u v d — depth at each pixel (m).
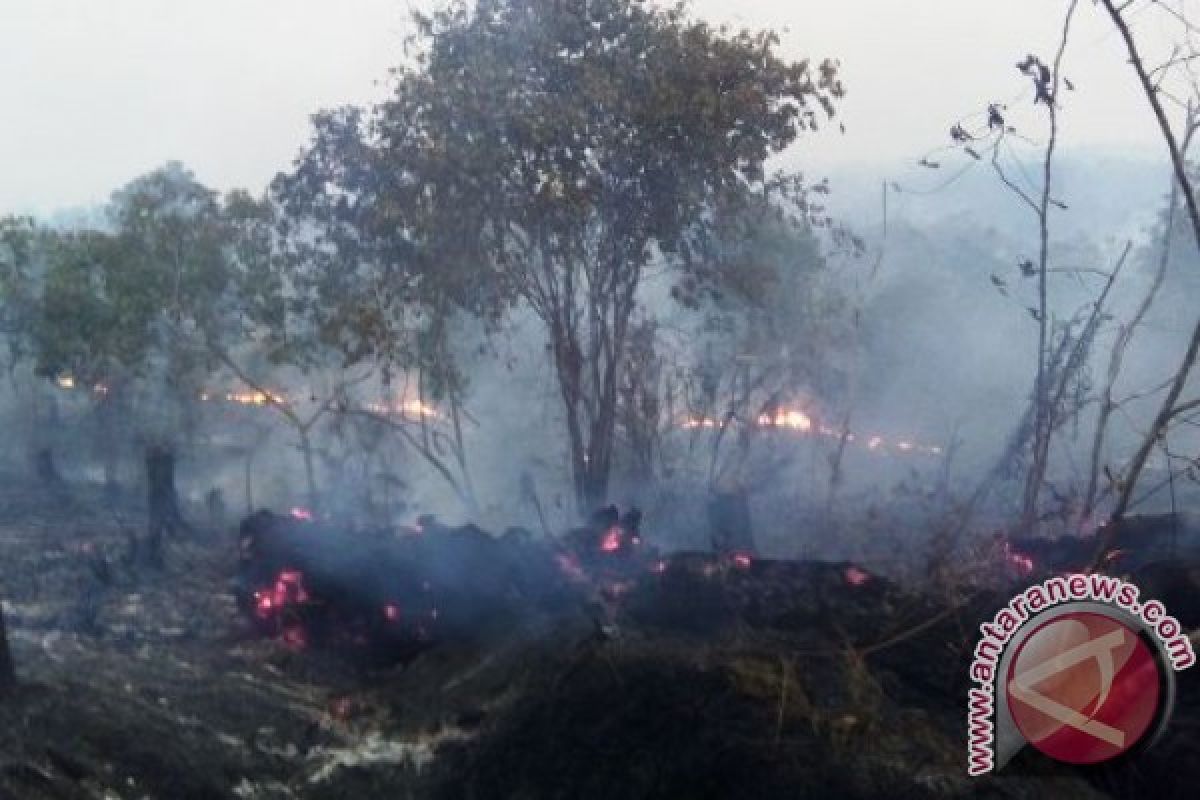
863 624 10.59
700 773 8.77
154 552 19.30
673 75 19.80
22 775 8.12
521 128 19.33
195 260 24.88
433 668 13.34
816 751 8.57
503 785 9.78
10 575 17.28
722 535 20.12
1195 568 10.23
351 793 10.23
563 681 10.18
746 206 21.73
